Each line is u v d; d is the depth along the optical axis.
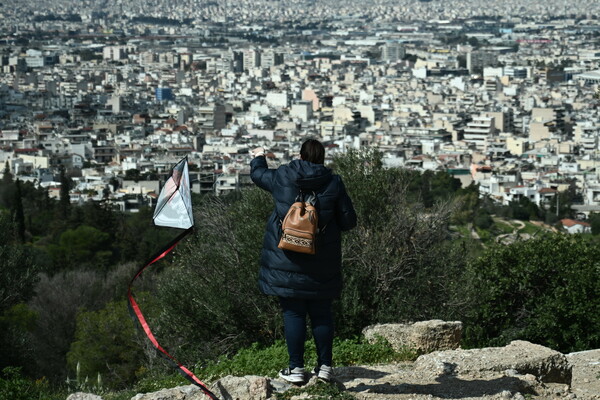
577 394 20.19
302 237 16.66
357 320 31.30
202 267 32.22
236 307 31.58
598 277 35.06
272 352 23.59
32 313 58.94
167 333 33.25
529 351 20.39
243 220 32.53
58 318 67.38
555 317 34.38
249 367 22.78
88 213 137.62
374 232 33.25
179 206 16.55
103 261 104.75
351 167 34.44
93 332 55.03
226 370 23.12
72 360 55.56
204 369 24.48
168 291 32.31
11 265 40.44
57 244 114.94
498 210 194.25
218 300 31.41
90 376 53.81
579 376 23.81
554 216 196.00
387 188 33.97
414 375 19.16
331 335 17.72
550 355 20.12
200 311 31.97
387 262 32.16
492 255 37.62
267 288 17.27
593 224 184.38
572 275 35.06
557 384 19.48
